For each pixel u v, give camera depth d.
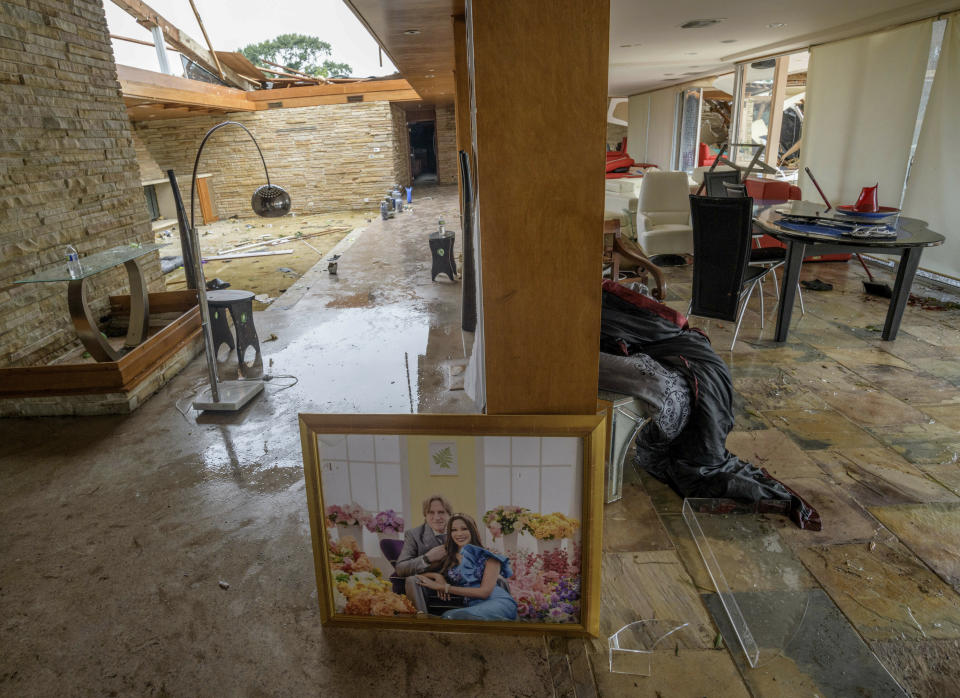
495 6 1.24
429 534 1.69
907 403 3.11
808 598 1.85
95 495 2.54
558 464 1.59
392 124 12.67
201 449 2.91
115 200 4.70
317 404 3.37
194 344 4.16
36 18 3.88
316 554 1.73
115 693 1.60
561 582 1.70
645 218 5.81
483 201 1.38
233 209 12.79
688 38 6.09
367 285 6.01
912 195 5.34
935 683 1.56
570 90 1.30
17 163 3.68
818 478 2.48
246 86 12.70
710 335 4.19
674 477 2.44
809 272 5.78
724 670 1.62
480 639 1.75
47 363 3.89
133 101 8.69
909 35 5.23
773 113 7.66
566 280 1.45
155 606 1.90
